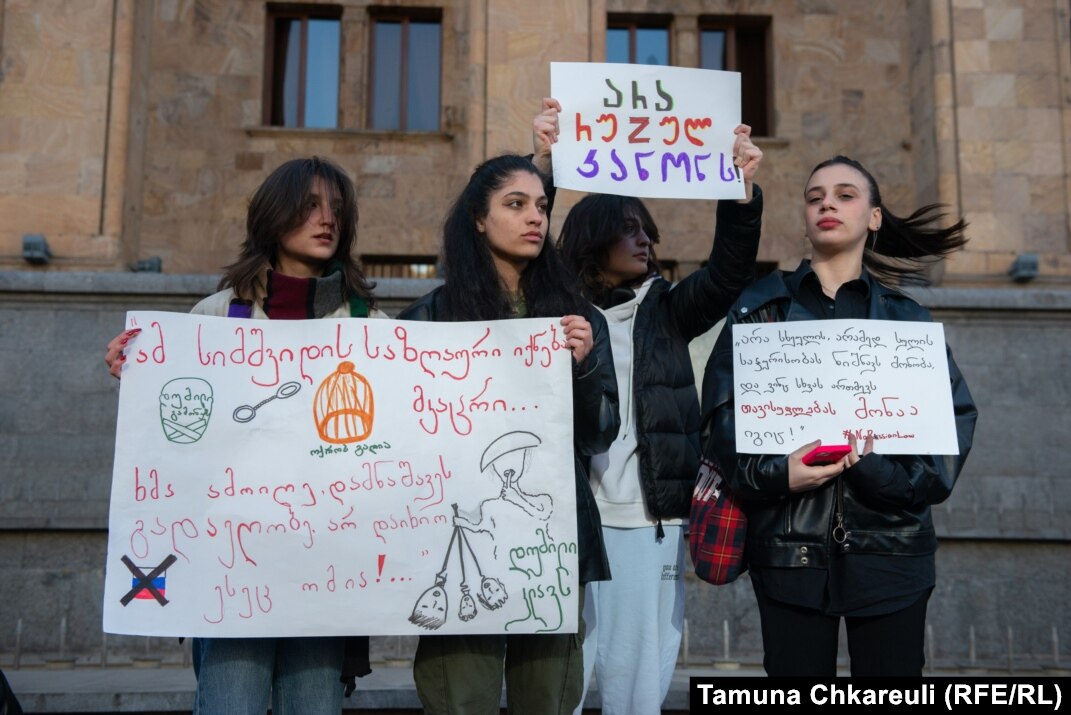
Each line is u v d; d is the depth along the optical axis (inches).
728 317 161.9
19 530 339.9
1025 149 538.3
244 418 140.1
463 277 147.9
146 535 136.3
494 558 137.6
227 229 677.3
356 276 153.0
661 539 170.2
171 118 682.8
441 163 708.7
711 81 173.3
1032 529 382.6
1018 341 426.6
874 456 142.4
